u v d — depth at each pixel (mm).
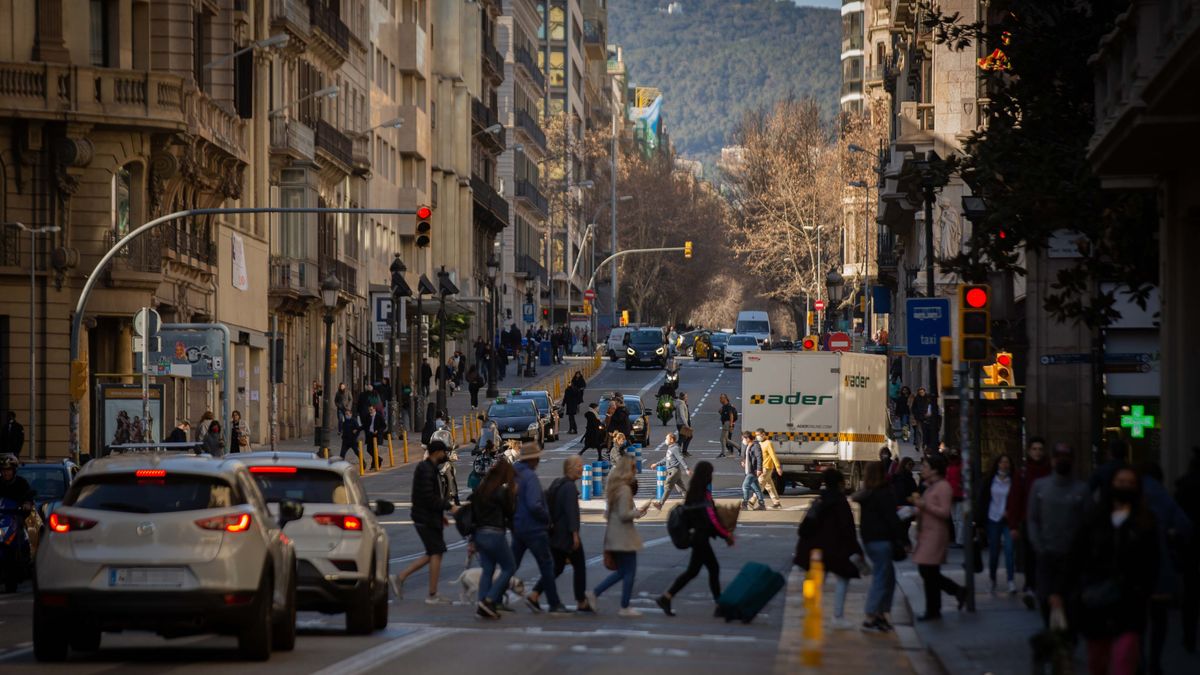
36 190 108125
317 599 46312
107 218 109750
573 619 52344
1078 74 64812
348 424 129000
